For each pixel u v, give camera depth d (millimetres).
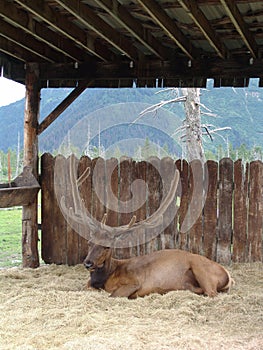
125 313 4395
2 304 4691
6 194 6344
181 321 4133
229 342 3607
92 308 4500
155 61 7047
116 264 5199
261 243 7027
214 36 5938
